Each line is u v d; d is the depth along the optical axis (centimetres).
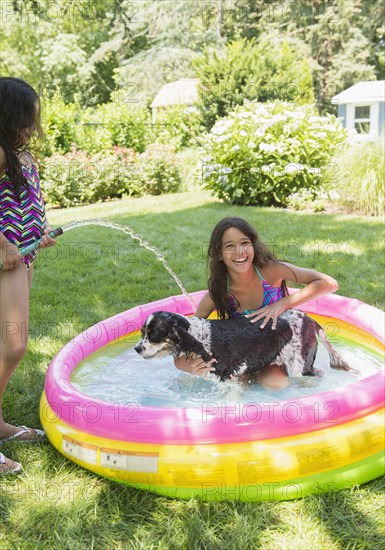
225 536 225
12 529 232
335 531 225
